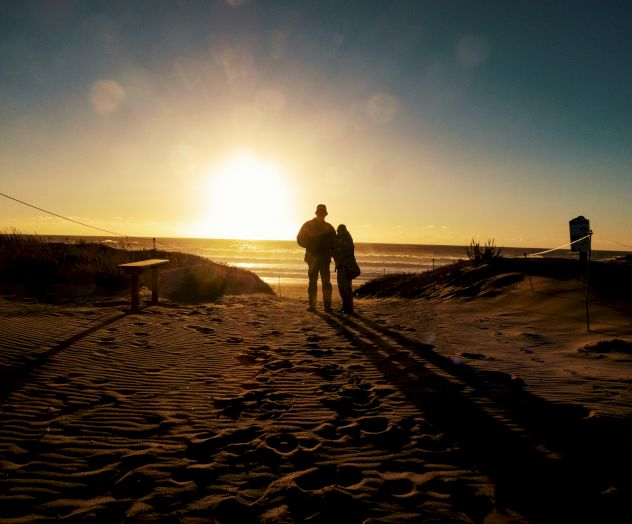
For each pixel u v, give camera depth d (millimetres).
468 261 15781
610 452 3100
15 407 3910
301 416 3893
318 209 10773
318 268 10984
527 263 13500
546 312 9359
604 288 10117
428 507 2518
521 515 2422
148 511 2447
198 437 3438
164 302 10961
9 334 6391
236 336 7375
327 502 2547
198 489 2686
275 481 2787
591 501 2531
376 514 2447
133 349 6156
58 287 11383
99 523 2336
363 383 4832
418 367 5477
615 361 5734
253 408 4078
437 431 3551
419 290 14602
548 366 5496
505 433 3477
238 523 2359
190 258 18844
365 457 3125
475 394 4422
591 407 3943
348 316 9883
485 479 2812
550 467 2930
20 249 13727
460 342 7035
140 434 3479
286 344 6816
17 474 2814
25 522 2316
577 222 9516
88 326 7457
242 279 16578
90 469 2910
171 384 4742
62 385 4543
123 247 18797
